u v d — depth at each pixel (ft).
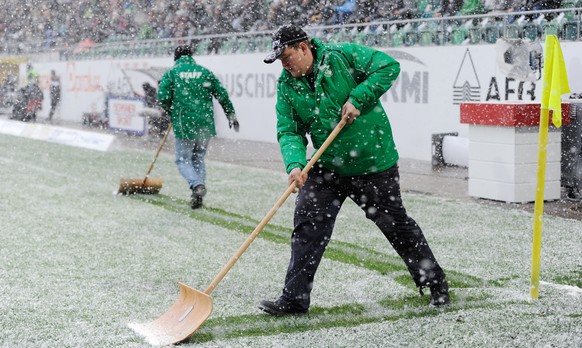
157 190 42.01
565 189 40.70
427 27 53.78
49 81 100.22
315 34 62.95
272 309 19.63
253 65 69.67
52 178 48.44
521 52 45.80
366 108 18.84
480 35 50.01
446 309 20.02
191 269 25.18
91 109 92.12
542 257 25.91
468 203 37.29
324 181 19.43
